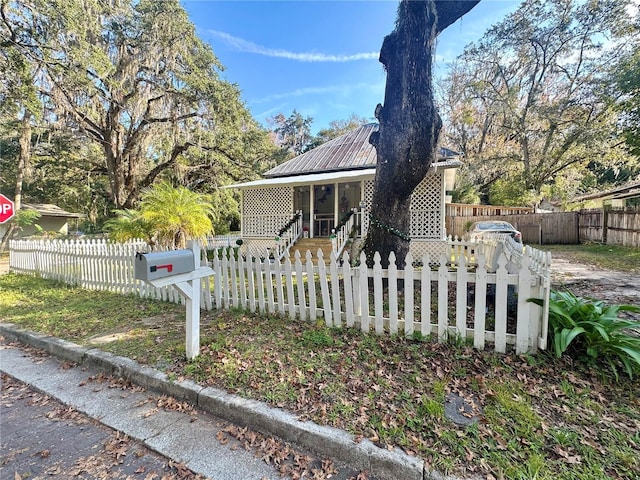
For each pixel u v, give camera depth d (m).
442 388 2.49
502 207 19.80
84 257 6.96
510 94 20.92
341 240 10.24
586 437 1.96
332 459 1.99
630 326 2.74
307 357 3.11
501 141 22.48
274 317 4.37
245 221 13.74
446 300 3.32
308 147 42.09
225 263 4.90
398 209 5.34
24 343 4.09
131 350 3.46
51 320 4.63
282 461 2.00
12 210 16.70
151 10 14.48
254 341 3.54
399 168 5.01
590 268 8.37
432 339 3.39
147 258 2.63
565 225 16.08
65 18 10.61
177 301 5.45
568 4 18.41
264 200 13.27
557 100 20.00
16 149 19.88
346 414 2.24
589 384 2.49
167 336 3.83
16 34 10.77
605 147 18.44
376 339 3.48
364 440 1.99
